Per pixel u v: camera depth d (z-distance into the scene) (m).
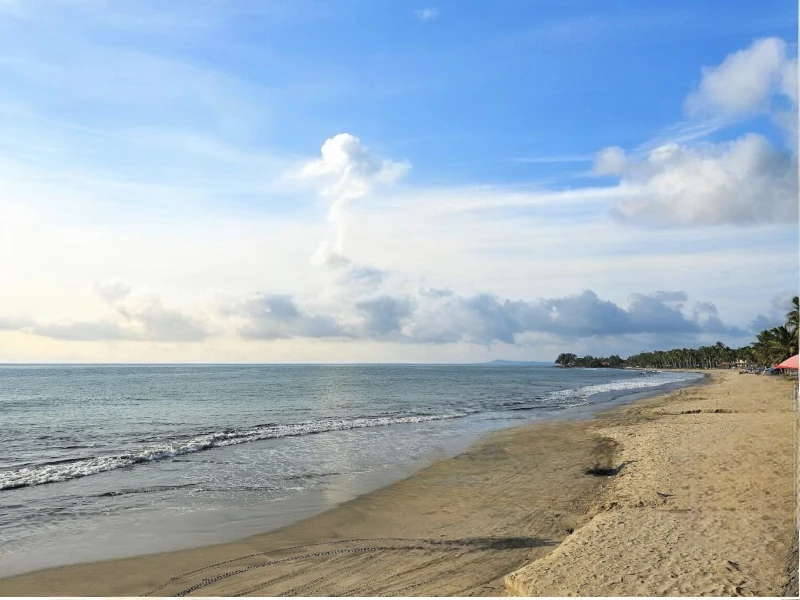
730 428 19.70
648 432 20.52
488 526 10.19
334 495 12.93
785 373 76.25
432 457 17.61
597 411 32.56
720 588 6.09
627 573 6.67
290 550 9.23
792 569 6.48
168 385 73.00
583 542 7.89
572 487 12.97
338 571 8.18
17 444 22.36
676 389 58.91
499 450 18.69
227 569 8.43
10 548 9.48
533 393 55.31
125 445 21.72
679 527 8.44
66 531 10.41
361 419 29.72
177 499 12.65
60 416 33.72
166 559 8.91
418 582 7.58
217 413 34.66
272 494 13.06
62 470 15.95
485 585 7.37
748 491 10.46
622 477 12.99
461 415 31.41
